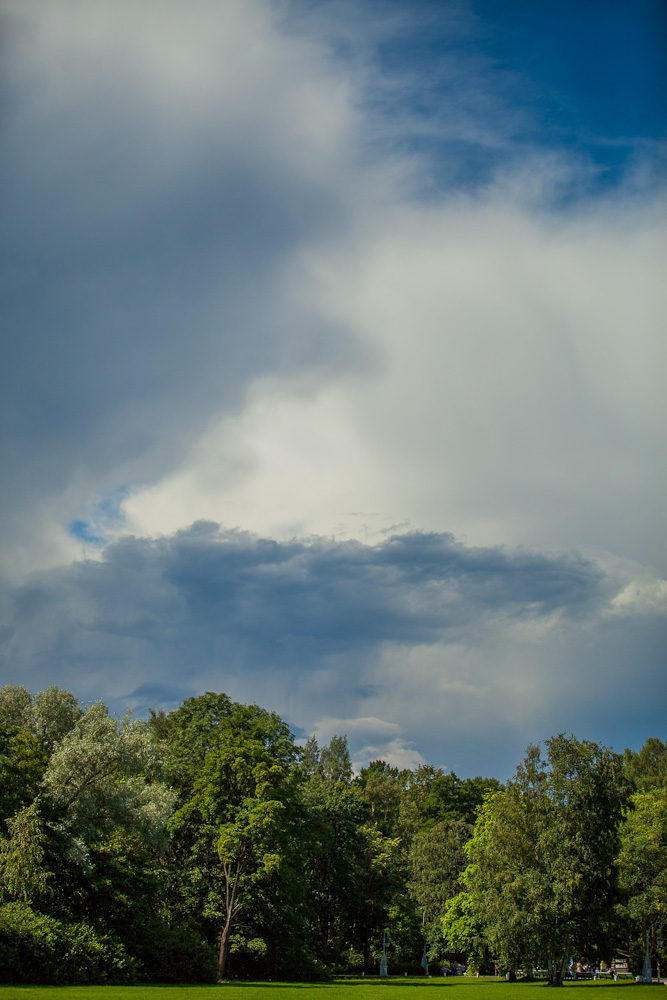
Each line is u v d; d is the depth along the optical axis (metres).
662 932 69.38
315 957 73.19
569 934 57.16
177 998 32.91
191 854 62.88
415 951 101.50
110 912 45.03
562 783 59.78
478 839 79.62
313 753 152.38
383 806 135.88
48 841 41.19
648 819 76.88
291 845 64.06
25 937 36.97
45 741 55.22
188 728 68.75
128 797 46.62
